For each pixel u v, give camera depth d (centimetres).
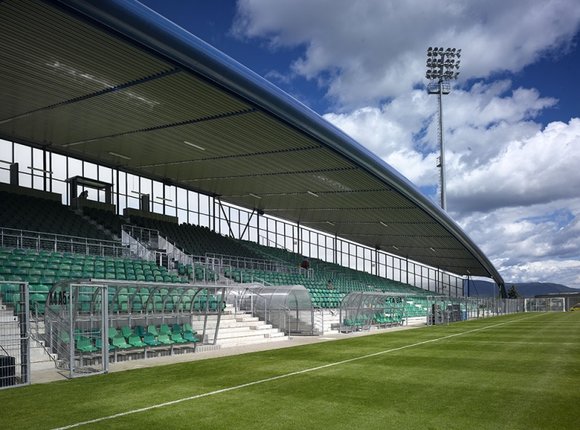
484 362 1541
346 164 2933
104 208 3172
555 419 855
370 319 3139
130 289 1997
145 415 893
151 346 1733
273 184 3606
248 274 3356
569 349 1886
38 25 1512
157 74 1844
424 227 4738
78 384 1193
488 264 6531
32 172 2809
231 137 2561
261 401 1002
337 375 1312
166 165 3222
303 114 2295
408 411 917
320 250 5616
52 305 1555
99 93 2044
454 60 7300
